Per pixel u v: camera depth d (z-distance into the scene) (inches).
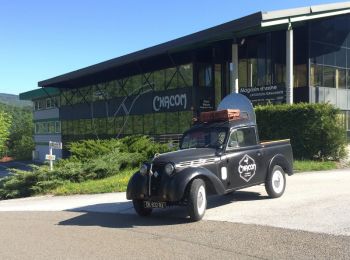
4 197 794.2
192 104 1408.7
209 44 1272.1
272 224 343.9
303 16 1049.5
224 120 432.1
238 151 420.5
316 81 1245.1
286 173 486.3
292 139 880.9
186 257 272.8
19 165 2640.3
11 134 3767.2
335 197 449.4
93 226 385.7
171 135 1491.1
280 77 1261.1
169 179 370.0
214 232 331.9
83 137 2114.9
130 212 448.8
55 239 341.1
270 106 913.5
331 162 826.8
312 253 266.8
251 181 431.2
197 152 394.6
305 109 865.5
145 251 291.0
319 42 1252.5
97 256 285.0
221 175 399.9
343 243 283.9
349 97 1338.6
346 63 1333.7
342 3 1110.4
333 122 853.8
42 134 2714.1
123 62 1501.0
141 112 1659.7
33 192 770.2
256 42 1301.7
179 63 1461.6
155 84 1582.2
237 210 407.8
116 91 1831.9
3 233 379.6
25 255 297.3
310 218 357.7
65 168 805.2
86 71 1722.4
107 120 1898.4
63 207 534.9
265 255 267.6
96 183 725.3
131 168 871.1
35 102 2829.7
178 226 361.1
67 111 2284.7
